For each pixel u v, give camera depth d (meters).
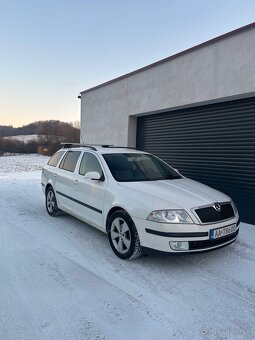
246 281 3.73
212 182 7.41
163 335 2.67
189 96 7.44
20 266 4.05
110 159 5.27
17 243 4.97
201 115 7.68
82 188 5.39
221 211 4.14
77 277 3.76
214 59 6.74
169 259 4.37
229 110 6.90
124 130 10.16
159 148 9.27
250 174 6.45
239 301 3.26
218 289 3.52
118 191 4.49
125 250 4.27
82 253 4.56
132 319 2.90
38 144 58.09
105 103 11.26
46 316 2.92
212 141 7.38
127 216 4.21
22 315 2.93
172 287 3.55
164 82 8.26
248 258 4.45
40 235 5.42
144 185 4.51
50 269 3.98
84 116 12.88
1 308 3.04
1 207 7.84
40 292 3.38
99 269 4.00
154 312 3.03
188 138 8.12
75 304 3.15
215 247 4.01
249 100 6.43
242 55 6.11
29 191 10.59
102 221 4.79
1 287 3.47
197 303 3.21
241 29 6.08
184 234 3.76
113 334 2.67
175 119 8.59
